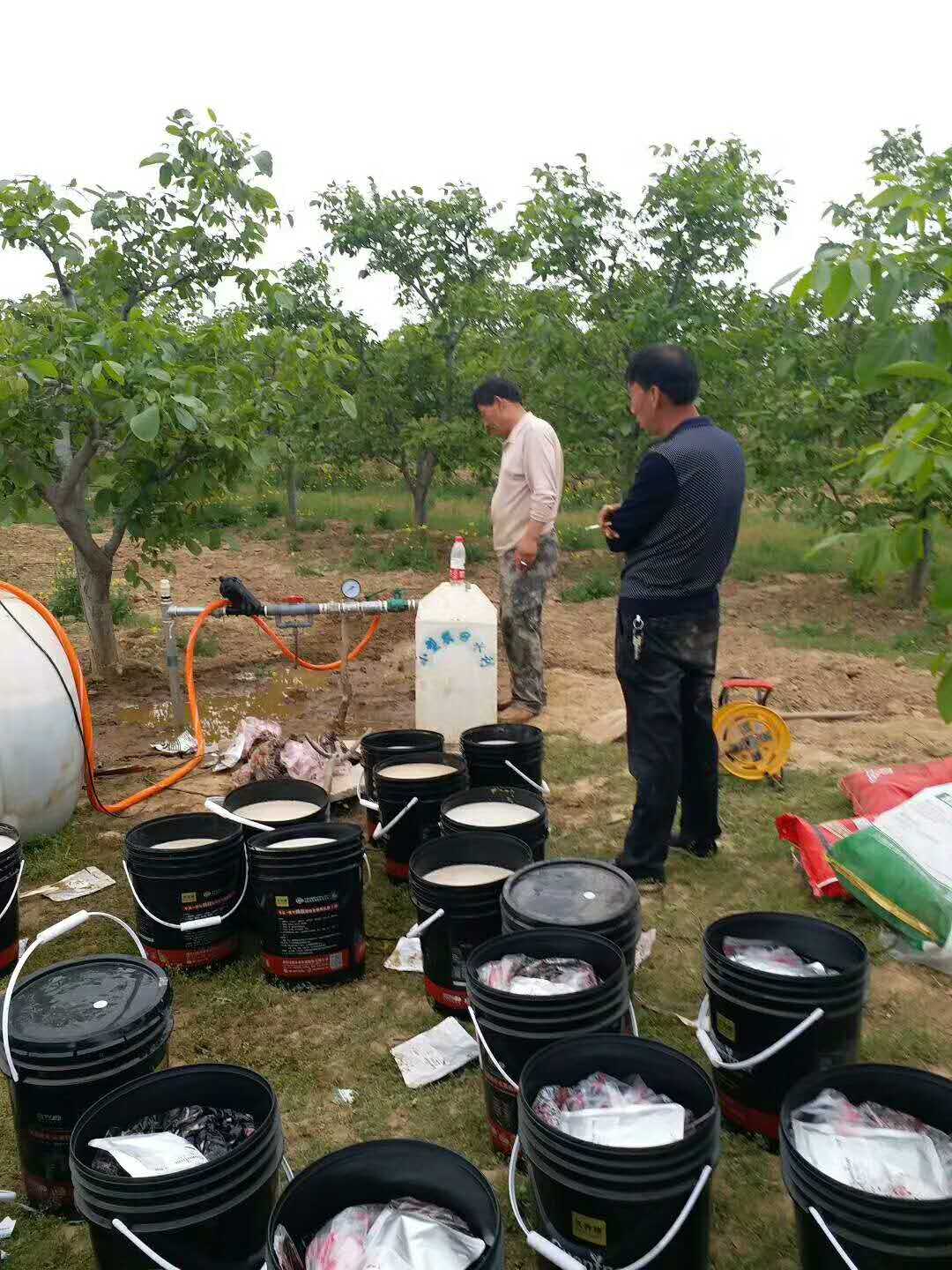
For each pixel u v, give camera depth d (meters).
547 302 10.41
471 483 20.17
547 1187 2.03
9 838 3.74
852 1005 2.49
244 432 6.44
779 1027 2.50
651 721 3.95
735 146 10.13
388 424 13.01
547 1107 2.21
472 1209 1.98
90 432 6.37
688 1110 2.25
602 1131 2.12
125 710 6.76
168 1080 2.32
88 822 4.88
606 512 4.02
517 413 6.00
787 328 9.00
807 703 6.82
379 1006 3.34
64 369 5.70
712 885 4.14
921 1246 1.82
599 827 4.78
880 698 6.89
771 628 9.01
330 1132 2.73
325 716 6.59
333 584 11.18
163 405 5.37
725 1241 2.34
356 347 12.84
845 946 2.76
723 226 9.96
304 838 3.59
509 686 7.21
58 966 2.69
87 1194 2.02
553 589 10.98
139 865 3.45
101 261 6.78
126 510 6.55
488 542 13.88
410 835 4.14
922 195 2.20
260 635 8.95
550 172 10.22
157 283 7.18
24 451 6.13
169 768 5.63
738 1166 2.56
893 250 2.10
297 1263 1.90
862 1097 2.29
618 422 10.21
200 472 6.45
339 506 17.36
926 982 3.45
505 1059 2.49
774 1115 2.57
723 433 3.92
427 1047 3.06
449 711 5.79
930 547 9.51
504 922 2.98
